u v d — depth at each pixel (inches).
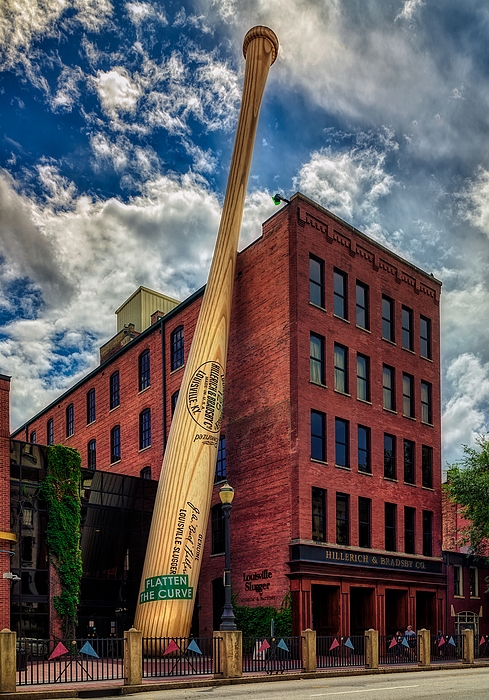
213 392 1155.9
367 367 1403.8
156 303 2076.8
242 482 1314.0
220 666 799.7
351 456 1309.1
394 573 1333.7
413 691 609.3
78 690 644.1
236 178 1251.8
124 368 1788.9
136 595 1306.6
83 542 1250.0
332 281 1349.7
